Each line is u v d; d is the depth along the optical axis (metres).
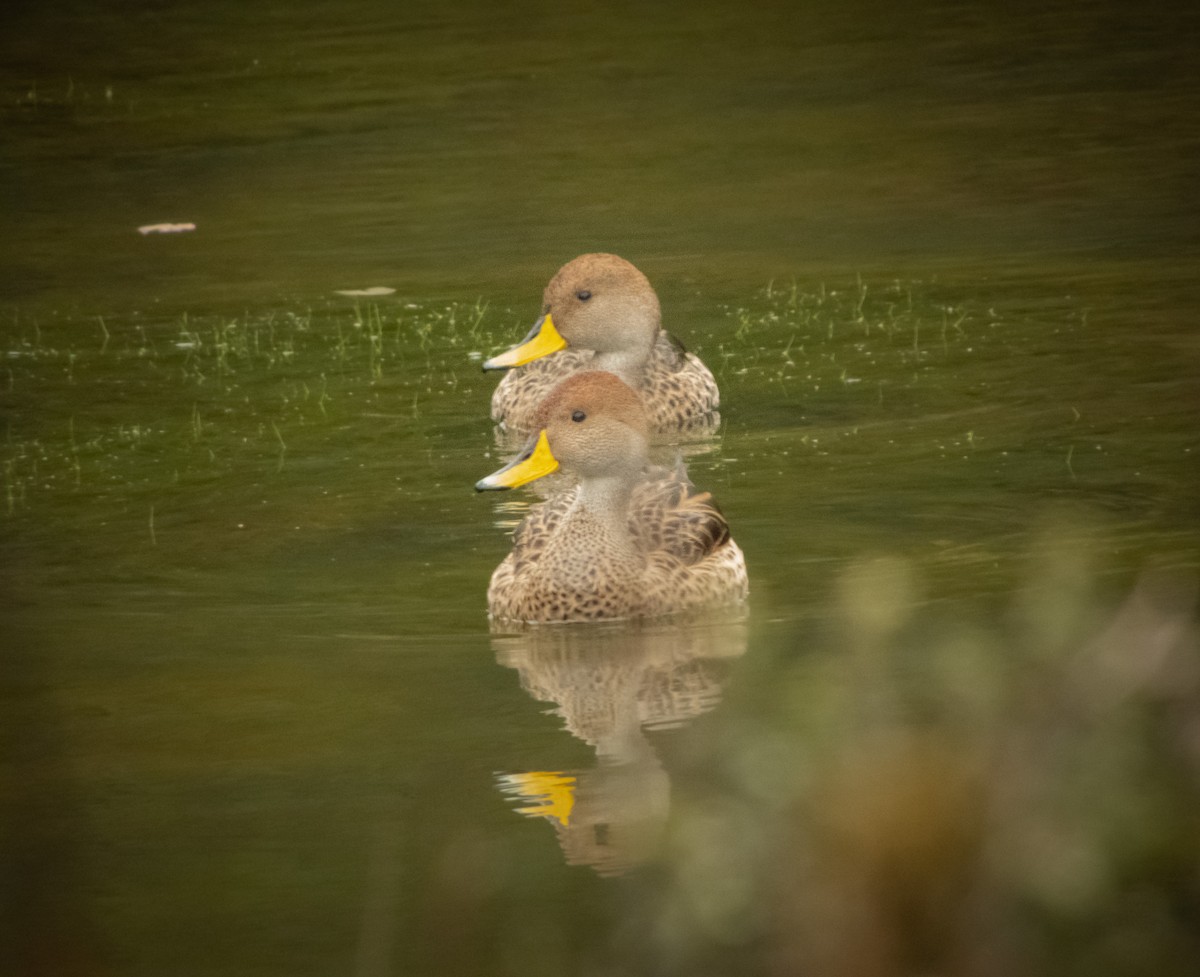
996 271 21.83
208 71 38.03
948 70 35.81
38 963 7.64
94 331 20.72
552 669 11.12
